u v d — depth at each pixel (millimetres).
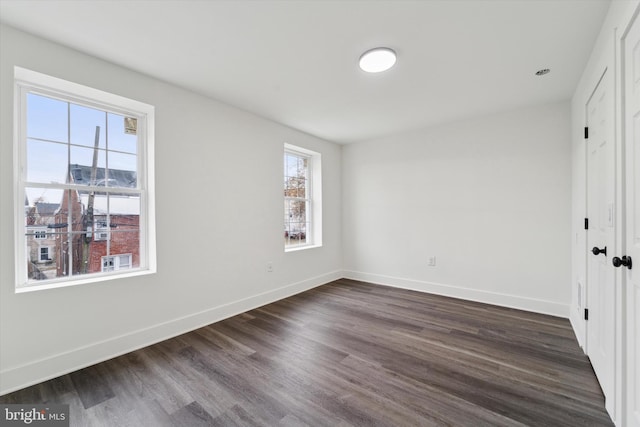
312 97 2951
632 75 1329
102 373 2033
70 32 1894
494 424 1538
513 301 3373
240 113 3250
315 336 2627
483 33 1919
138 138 2578
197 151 2844
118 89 2297
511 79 2564
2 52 1811
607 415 1592
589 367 2080
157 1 1616
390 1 1632
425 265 4035
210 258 2955
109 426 1546
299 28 1872
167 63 2289
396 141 4281
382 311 3271
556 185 3115
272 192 3650
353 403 1714
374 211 4535
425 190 4016
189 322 2764
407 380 1940
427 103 3119
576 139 2697
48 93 2123
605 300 1740
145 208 2596
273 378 1971
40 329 1943
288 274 3883
